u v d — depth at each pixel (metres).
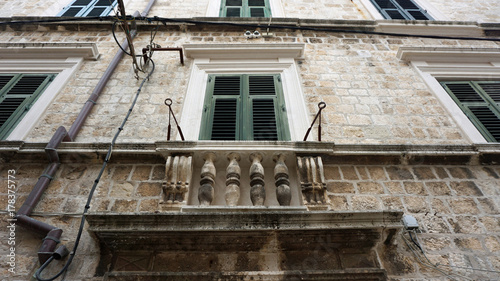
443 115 5.89
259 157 4.49
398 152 4.70
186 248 3.55
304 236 3.56
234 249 3.56
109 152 4.53
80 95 6.08
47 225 3.77
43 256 3.48
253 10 9.41
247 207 3.72
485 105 6.17
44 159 4.64
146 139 5.16
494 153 4.78
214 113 5.75
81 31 8.07
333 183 4.50
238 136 5.34
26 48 6.91
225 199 4.08
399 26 8.25
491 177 4.73
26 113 5.63
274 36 7.91
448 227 4.08
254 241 3.53
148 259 3.52
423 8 9.94
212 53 7.01
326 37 8.02
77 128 5.19
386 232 3.66
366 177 4.61
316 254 3.59
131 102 5.87
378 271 3.43
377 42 7.96
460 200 4.41
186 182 4.15
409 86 6.55
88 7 9.64
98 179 4.21
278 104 5.99
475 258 3.77
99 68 6.81
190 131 5.33
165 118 5.55
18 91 6.12
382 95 6.28
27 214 3.92
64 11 9.43
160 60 6.99
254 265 3.48
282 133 5.42
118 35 7.94
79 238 3.63
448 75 6.85
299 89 6.21
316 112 5.79
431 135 5.48
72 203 4.16
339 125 5.55
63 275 3.45
